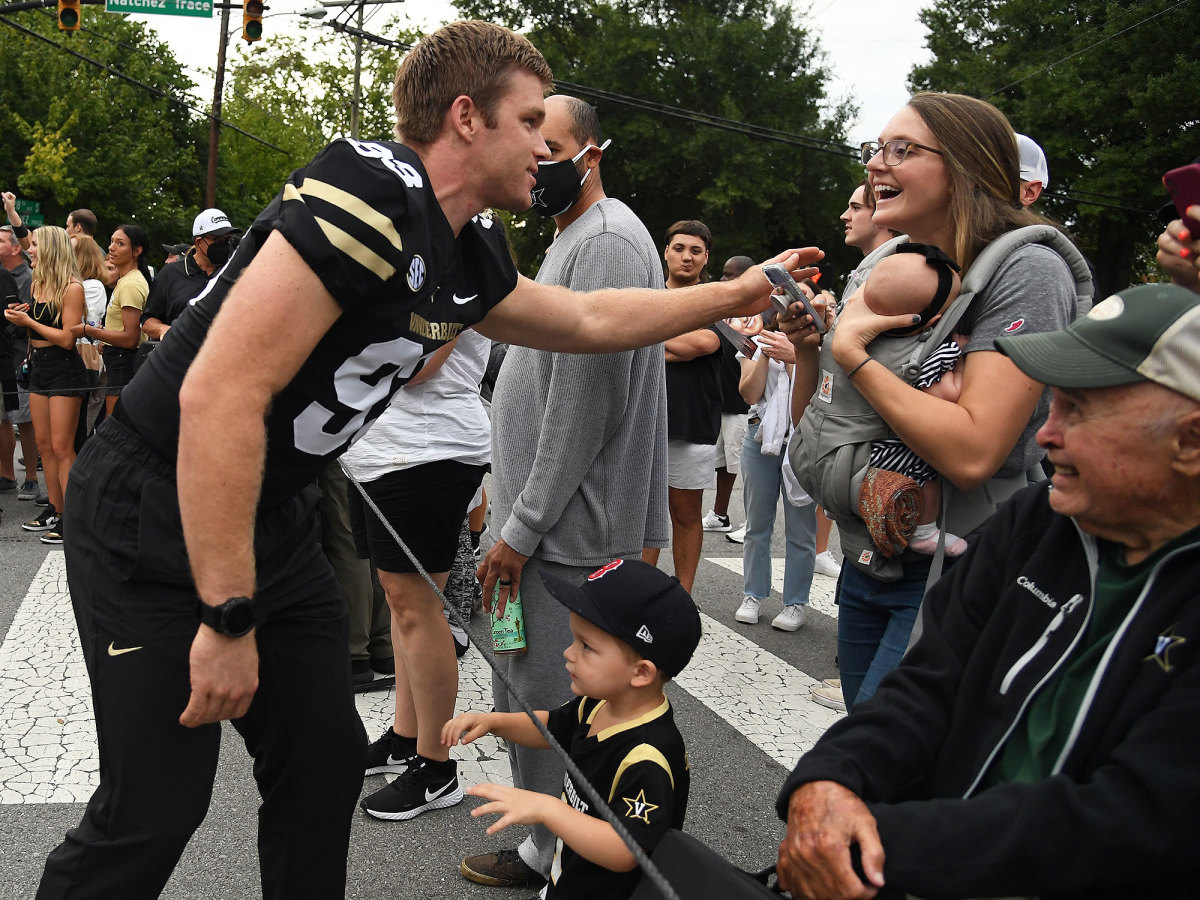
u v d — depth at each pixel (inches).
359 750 89.1
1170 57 1056.2
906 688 66.8
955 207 93.1
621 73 1362.0
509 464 111.0
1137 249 1143.0
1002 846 54.2
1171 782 51.4
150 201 1503.4
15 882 110.0
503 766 145.4
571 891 85.1
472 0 1494.8
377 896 112.8
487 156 77.7
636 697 87.1
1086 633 59.6
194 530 69.3
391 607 130.2
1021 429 86.0
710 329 204.5
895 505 88.7
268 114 1715.1
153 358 78.0
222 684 71.9
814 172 1366.9
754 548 218.4
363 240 68.5
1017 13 1228.5
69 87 1365.7
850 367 88.4
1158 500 56.5
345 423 77.5
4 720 149.3
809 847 58.4
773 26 1374.3
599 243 103.9
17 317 255.8
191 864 116.4
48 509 267.1
